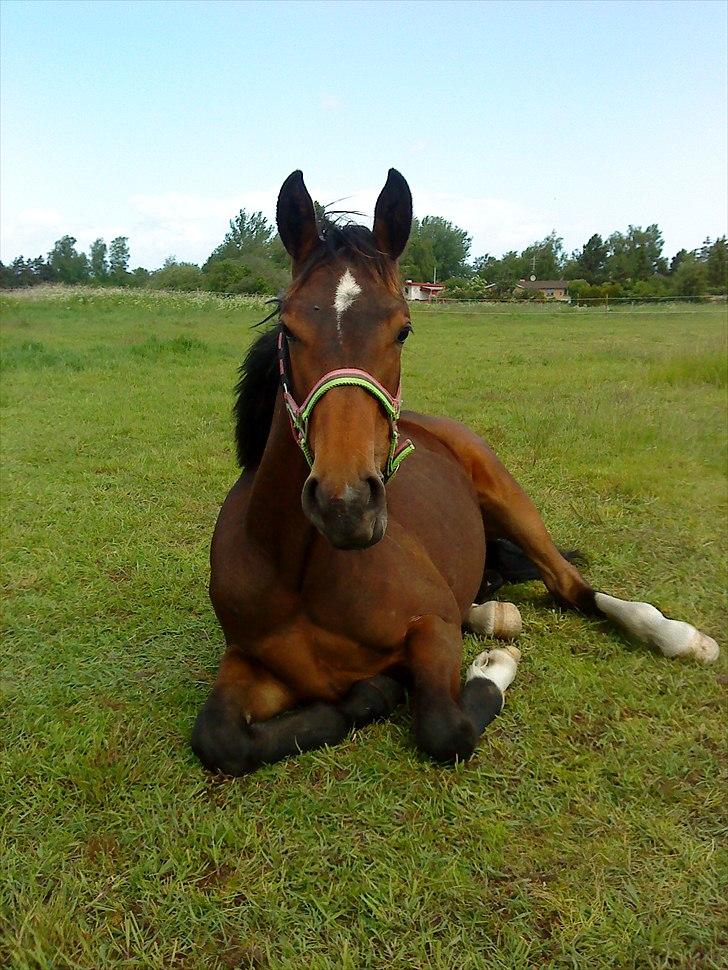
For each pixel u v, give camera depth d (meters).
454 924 1.84
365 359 1.95
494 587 3.74
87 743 2.56
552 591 3.59
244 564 2.41
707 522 4.85
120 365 11.65
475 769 2.38
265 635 2.44
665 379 10.26
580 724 2.66
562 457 6.24
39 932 1.82
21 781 2.40
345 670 2.50
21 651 3.30
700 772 2.41
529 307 32.56
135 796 2.30
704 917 1.87
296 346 2.03
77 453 6.51
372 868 2.00
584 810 2.21
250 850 2.08
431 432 3.63
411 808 2.22
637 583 3.98
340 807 2.23
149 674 3.07
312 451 1.98
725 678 2.96
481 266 85.81
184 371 11.22
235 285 27.25
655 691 2.87
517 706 2.74
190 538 4.62
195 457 6.39
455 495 3.25
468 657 3.12
